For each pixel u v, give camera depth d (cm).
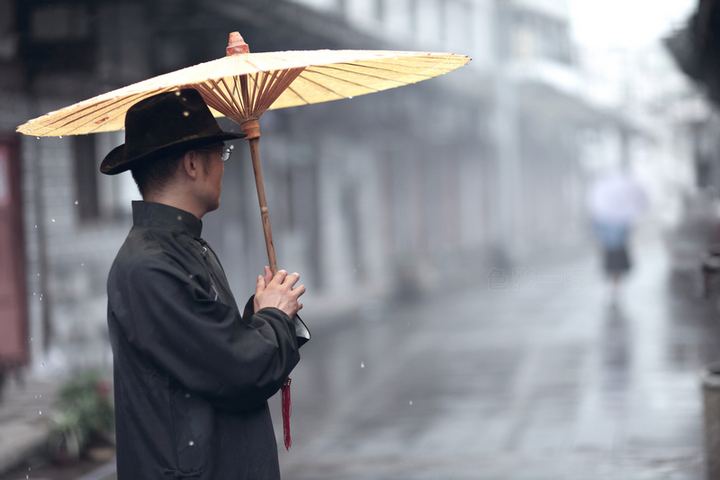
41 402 1628
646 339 2336
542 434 1426
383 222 4653
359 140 4350
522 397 1719
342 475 1251
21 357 1955
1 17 1836
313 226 3875
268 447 506
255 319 501
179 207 507
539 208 7175
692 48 2748
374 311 3462
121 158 511
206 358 475
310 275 3838
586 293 3697
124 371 493
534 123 6512
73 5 1841
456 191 5541
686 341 2255
